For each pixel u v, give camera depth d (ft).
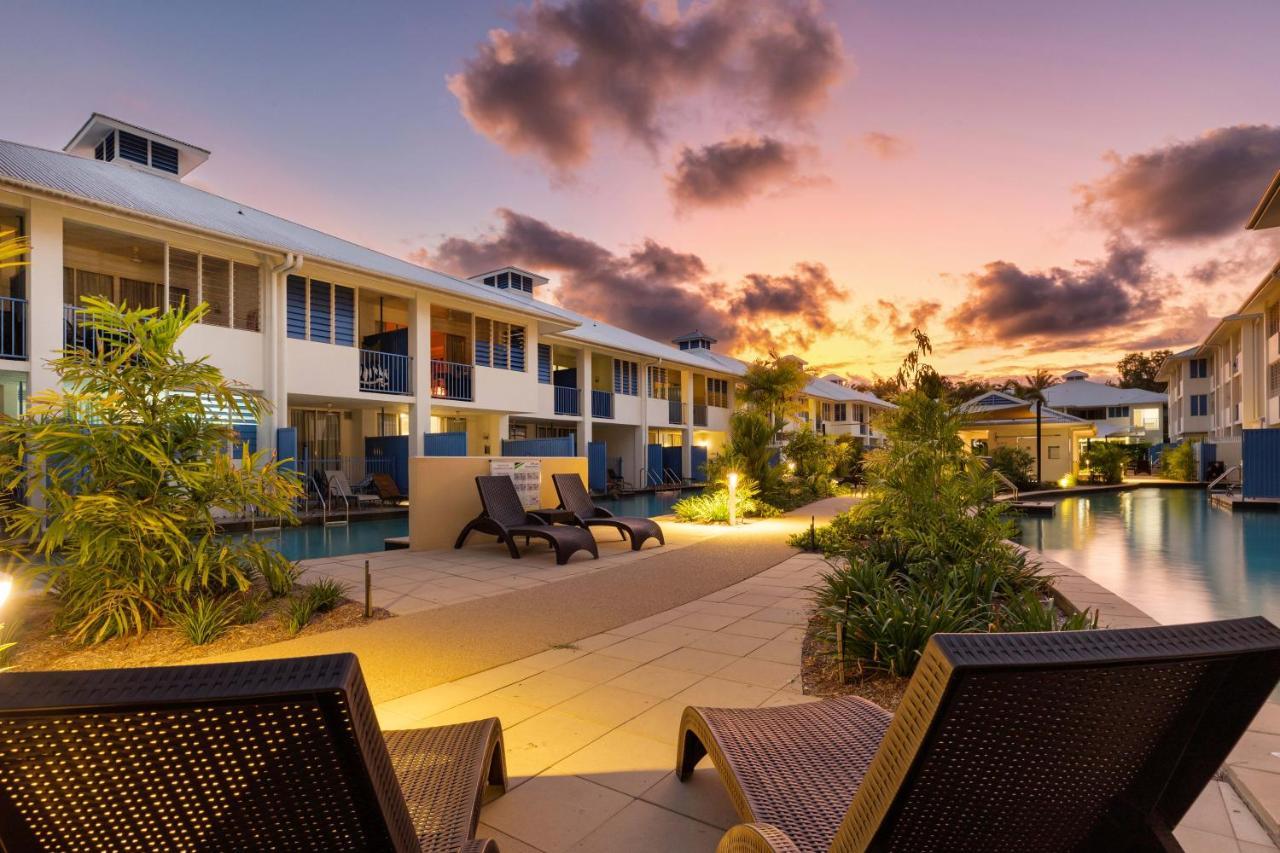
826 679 12.00
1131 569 27.99
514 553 26.32
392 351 53.21
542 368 67.82
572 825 7.32
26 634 15.51
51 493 15.40
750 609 17.62
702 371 93.35
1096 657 3.29
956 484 20.22
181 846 3.55
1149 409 148.97
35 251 32.12
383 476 52.29
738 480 44.01
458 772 6.48
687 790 8.08
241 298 41.68
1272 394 69.77
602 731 9.82
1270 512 51.67
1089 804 4.09
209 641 14.92
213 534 17.08
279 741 3.26
